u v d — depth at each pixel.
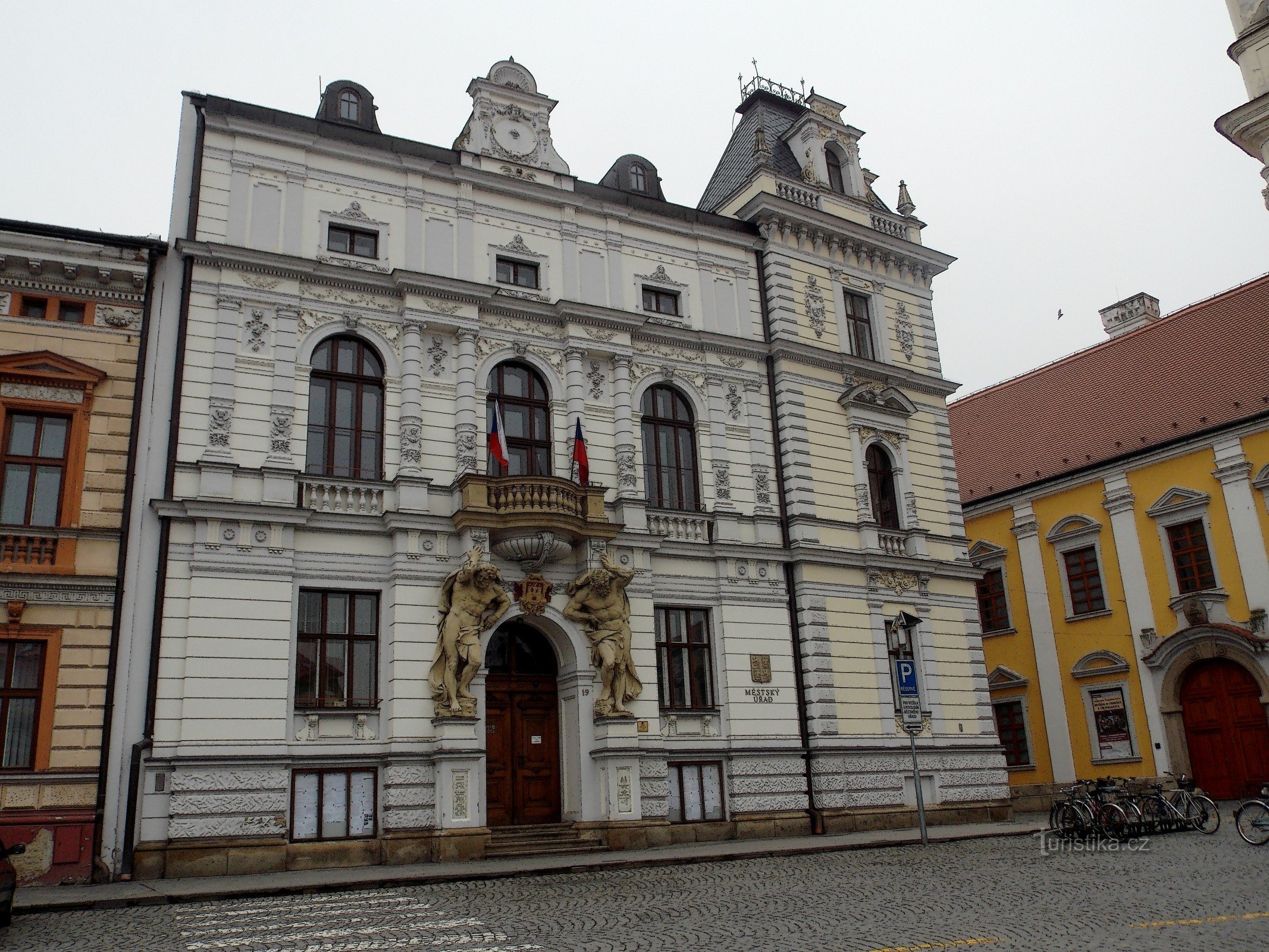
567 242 29.47
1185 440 37.44
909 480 33.16
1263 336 38.69
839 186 36.03
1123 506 39.00
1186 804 24.27
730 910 14.60
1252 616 34.88
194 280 24.42
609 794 24.97
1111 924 12.50
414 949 12.08
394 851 22.55
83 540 22.12
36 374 22.66
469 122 29.16
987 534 43.56
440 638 24.09
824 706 28.91
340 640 23.86
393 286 26.33
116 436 23.00
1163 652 36.81
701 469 29.64
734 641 28.38
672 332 30.00
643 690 26.45
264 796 21.83
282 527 23.45
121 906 16.84
